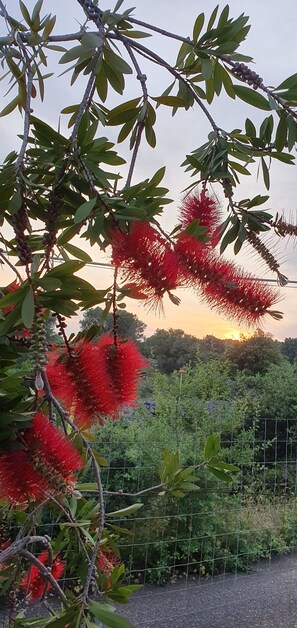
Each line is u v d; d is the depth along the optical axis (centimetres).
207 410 559
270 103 103
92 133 91
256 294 88
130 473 496
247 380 667
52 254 96
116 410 101
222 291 87
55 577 150
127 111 122
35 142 101
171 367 554
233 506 512
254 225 119
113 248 84
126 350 104
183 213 111
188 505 492
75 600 112
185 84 119
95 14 102
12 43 110
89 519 150
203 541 489
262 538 520
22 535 120
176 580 487
